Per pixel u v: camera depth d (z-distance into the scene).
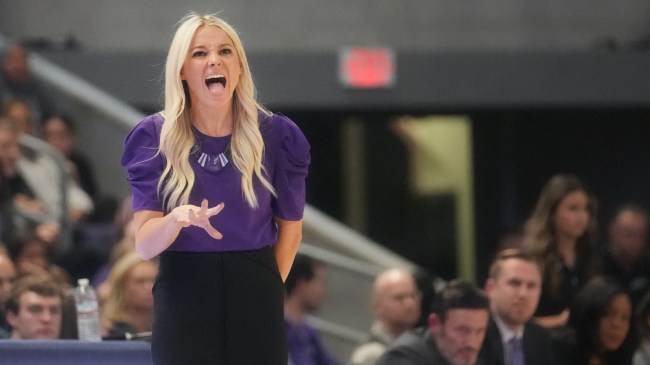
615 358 16.00
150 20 31.61
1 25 31.38
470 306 14.42
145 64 30.52
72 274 21.81
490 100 31.78
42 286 14.88
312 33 32.28
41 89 26.78
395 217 34.62
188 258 9.20
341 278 23.42
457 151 34.28
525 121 34.09
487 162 34.28
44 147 24.00
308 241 23.55
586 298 15.99
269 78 30.94
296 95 31.05
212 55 9.11
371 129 34.22
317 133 33.94
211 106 9.15
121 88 30.41
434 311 14.66
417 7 32.69
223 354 9.18
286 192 9.44
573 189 17.64
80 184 25.80
